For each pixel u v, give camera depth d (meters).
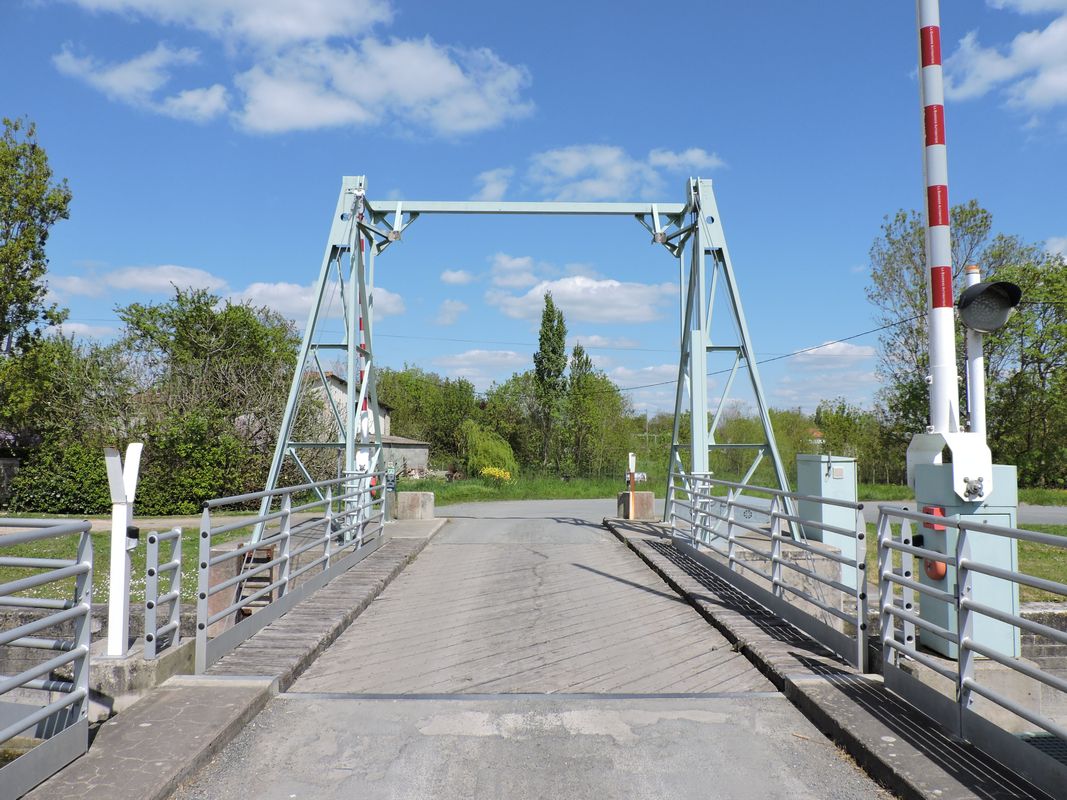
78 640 3.82
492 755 4.11
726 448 11.71
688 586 8.66
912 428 31.28
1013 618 3.49
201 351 26.02
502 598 8.62
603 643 6.60
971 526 3.89
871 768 3.81
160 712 4.43
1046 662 6.72
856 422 39.59
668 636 6.82
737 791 3.67
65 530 3.62
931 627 4.34
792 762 4.01
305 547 7.82
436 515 20.23
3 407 24.38
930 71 6.17
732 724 4.56
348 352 11.66
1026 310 30.84
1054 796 3.23
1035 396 31.67
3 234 25.30
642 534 13.98
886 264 29.75
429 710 4.81
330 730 4.46
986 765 3.63
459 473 46.09
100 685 4.87
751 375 11.42
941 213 6.00
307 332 11.23
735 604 7.69
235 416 24.89
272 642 6.11
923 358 29.45
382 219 12.83
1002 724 5.63
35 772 3.42
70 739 3.70
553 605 8.23
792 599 9.59
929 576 5.59
